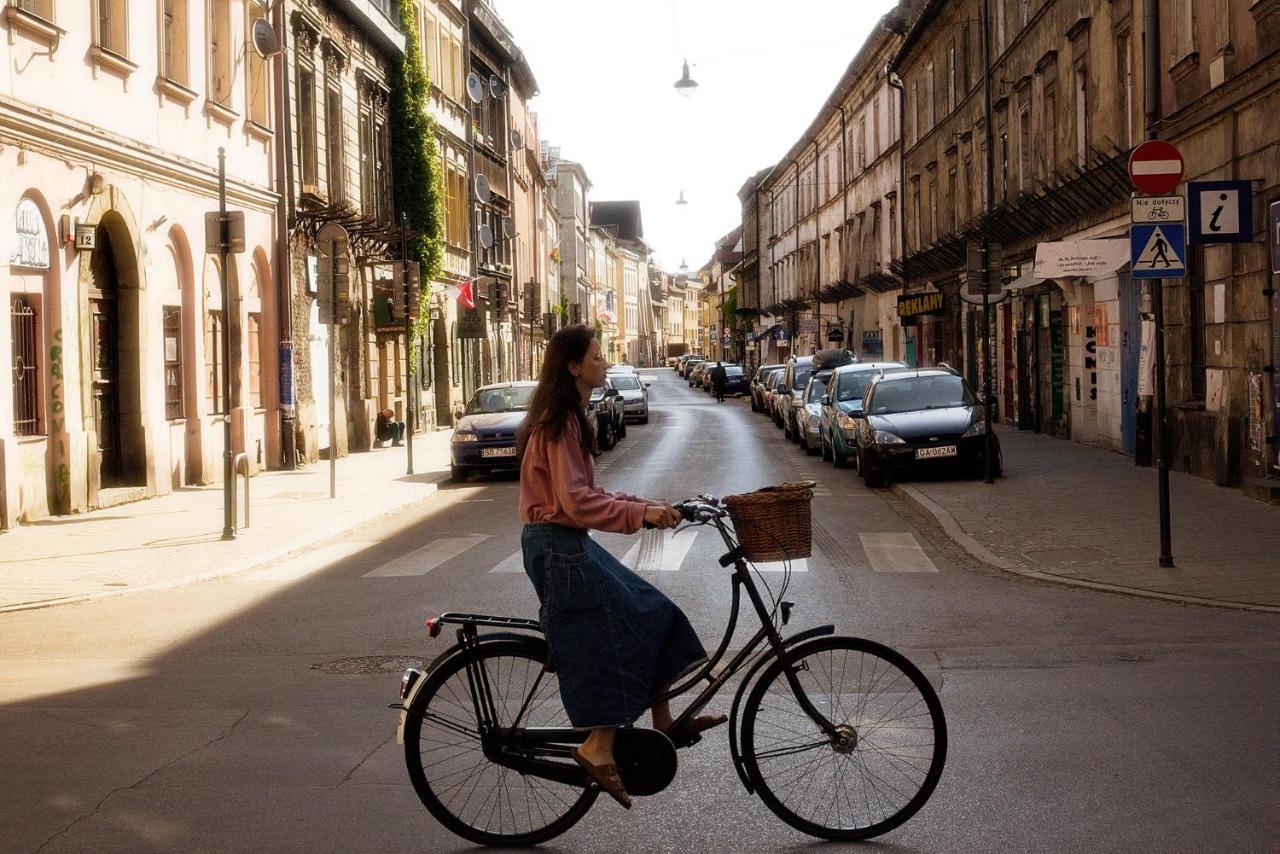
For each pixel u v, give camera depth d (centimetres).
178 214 2133
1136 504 1603
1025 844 494
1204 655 826
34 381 1714
